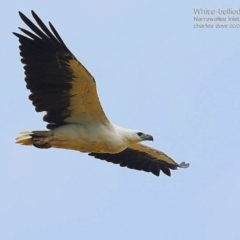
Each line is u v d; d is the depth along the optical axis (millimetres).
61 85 19266
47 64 19109
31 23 18922
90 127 19891
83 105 19594
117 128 20547
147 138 20734
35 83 19281
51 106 19578
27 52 19109
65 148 20000
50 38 18844
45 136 19609
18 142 19594
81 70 18891
